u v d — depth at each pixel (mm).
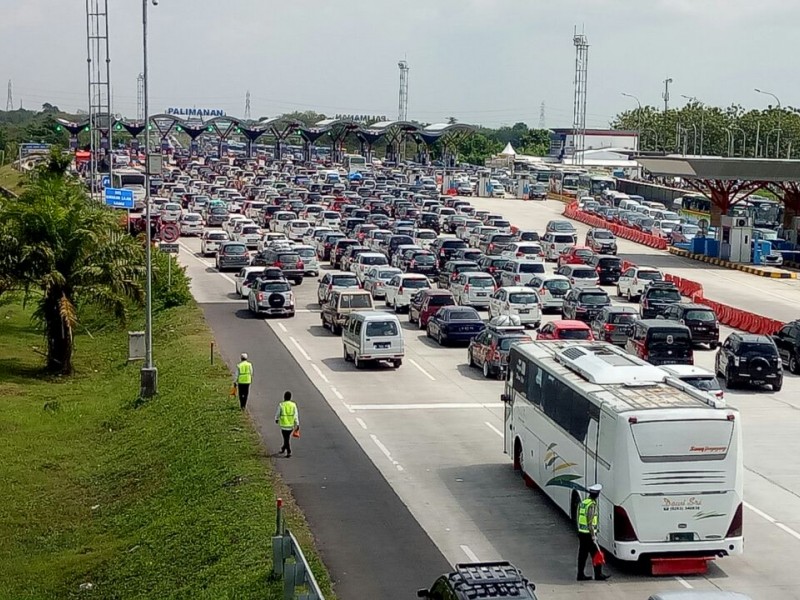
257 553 21641
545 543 22828
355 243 74438
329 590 19719
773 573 21344
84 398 41188
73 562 24953
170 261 59406
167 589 21750
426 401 36812
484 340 41656
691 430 20766
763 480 28109
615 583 20641
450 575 15781
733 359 39594
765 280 72438
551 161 193750
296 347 46656
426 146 188250
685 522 20844
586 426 22531
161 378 41125
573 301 53219
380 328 41969
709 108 186500
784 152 169875
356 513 24594
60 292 44625
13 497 29703
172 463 30422
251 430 32000
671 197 134250
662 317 50156
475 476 27844
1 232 43531
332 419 33875
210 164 181625
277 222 88688
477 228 87250
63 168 63938
